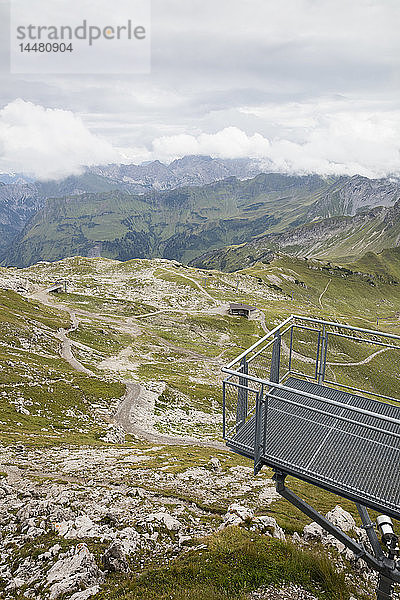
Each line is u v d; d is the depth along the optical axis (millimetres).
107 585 11805
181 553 13625
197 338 151125
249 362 12094
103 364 99750
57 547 13875
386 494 9438
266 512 22000
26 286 179000
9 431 44906
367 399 13055
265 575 11672
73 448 41062
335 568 12758
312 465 10422
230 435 11586
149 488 25344
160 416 70688
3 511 17703
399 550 10742
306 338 64938
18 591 11773
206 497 24750
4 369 66438
